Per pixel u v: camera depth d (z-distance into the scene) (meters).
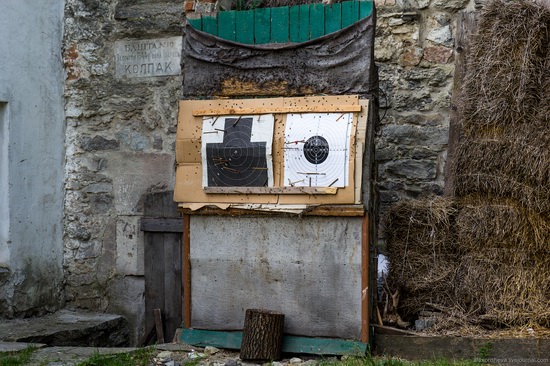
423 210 5.59
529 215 5.34
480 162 5.45
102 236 7.21
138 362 5.20
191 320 5.68
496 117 5.40
